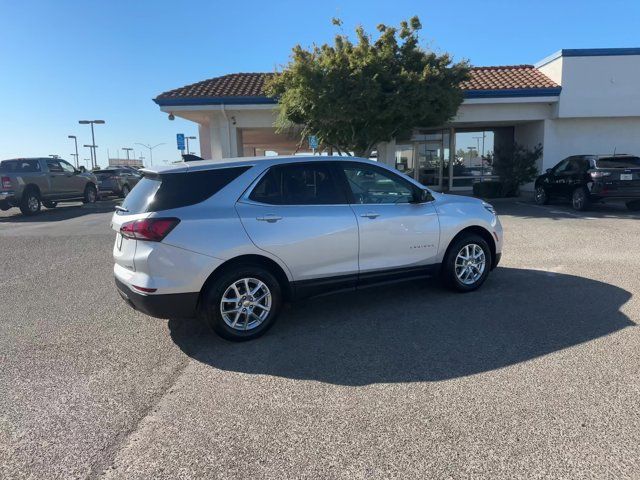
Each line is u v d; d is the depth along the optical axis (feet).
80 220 48.80
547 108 59.93
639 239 30.22
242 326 15.02
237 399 11.55
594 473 8.60
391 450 9.43
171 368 13.35
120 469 9.07
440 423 10.28
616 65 56.49
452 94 46.88
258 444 9.74
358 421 10.46
